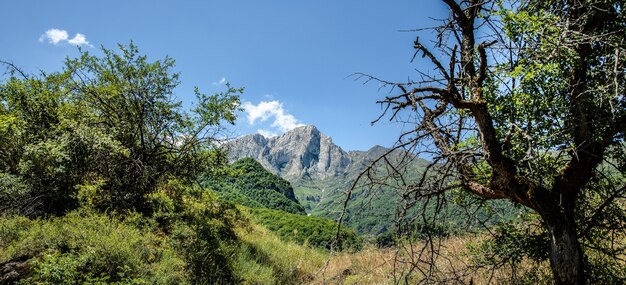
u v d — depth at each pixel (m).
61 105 13.94
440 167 4.80
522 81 4.86
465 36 5.34
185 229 12.66
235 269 12.84
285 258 15.88
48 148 11.91
